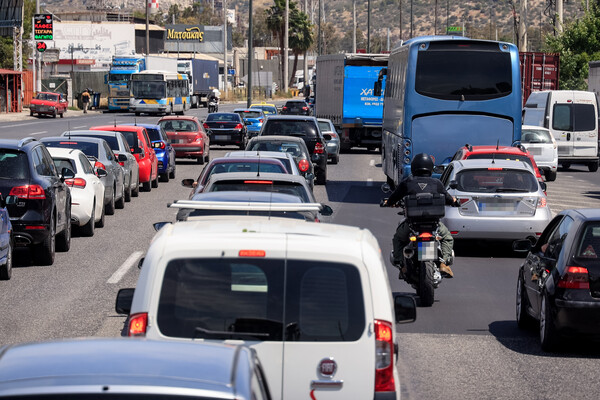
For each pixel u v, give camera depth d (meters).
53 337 29.16
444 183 49.22
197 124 105.50
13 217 41.09
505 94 67.31
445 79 67.44
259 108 170.88
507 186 46.56
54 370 9.84
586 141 108.00
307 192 33.75
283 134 83.56
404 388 24.59
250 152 44.41
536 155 93.50
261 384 11.01
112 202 61.69
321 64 134.88
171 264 15.00
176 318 14.88
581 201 74.44
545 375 26.06
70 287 37.72
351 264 14.93
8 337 29.11
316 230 15.93
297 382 14.78
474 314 34.12
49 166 45.06
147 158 76.12
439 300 36.50
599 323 27.31
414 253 35.16
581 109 108.06
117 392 9.25
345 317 14.86
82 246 48.84
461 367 26.83
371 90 126.31
